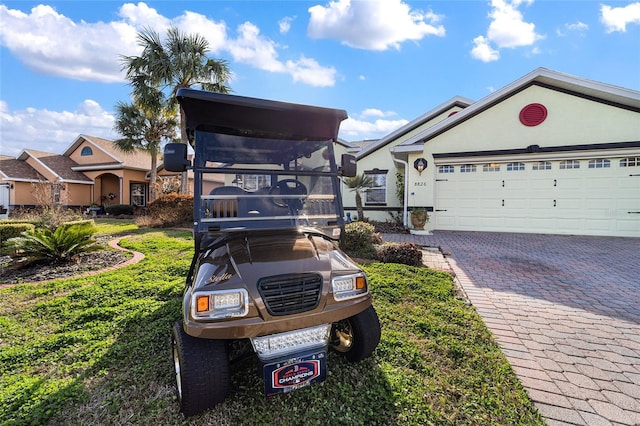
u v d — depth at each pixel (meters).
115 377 2.45
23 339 3.08
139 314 3.56
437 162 10.84
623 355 2.79
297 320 2.03
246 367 2.59
